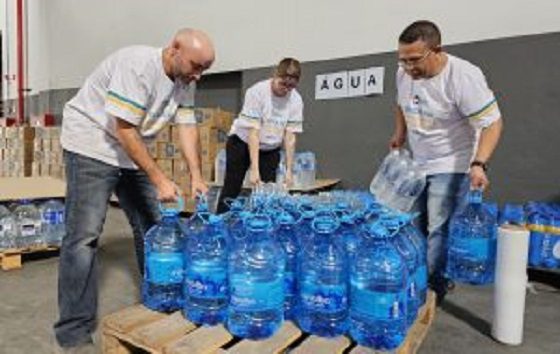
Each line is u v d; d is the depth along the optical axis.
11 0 8.23
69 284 1.82
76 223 1.79
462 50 3.43
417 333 1.65
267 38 4.54
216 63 4.95
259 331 1.35
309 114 4.27
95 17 6.46
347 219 1.49
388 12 3.80
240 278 1.33
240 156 3.19
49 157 5.57
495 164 3.31
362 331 1.37
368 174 4.00
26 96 8.18
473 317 2.27
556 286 2.79
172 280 1.50
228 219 1.52
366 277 1.38
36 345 1.92
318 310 1.38
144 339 1.33
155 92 1.78
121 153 1.85
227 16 4.82
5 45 8.58
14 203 3.19
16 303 2.39
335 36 4.09
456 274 2.46
